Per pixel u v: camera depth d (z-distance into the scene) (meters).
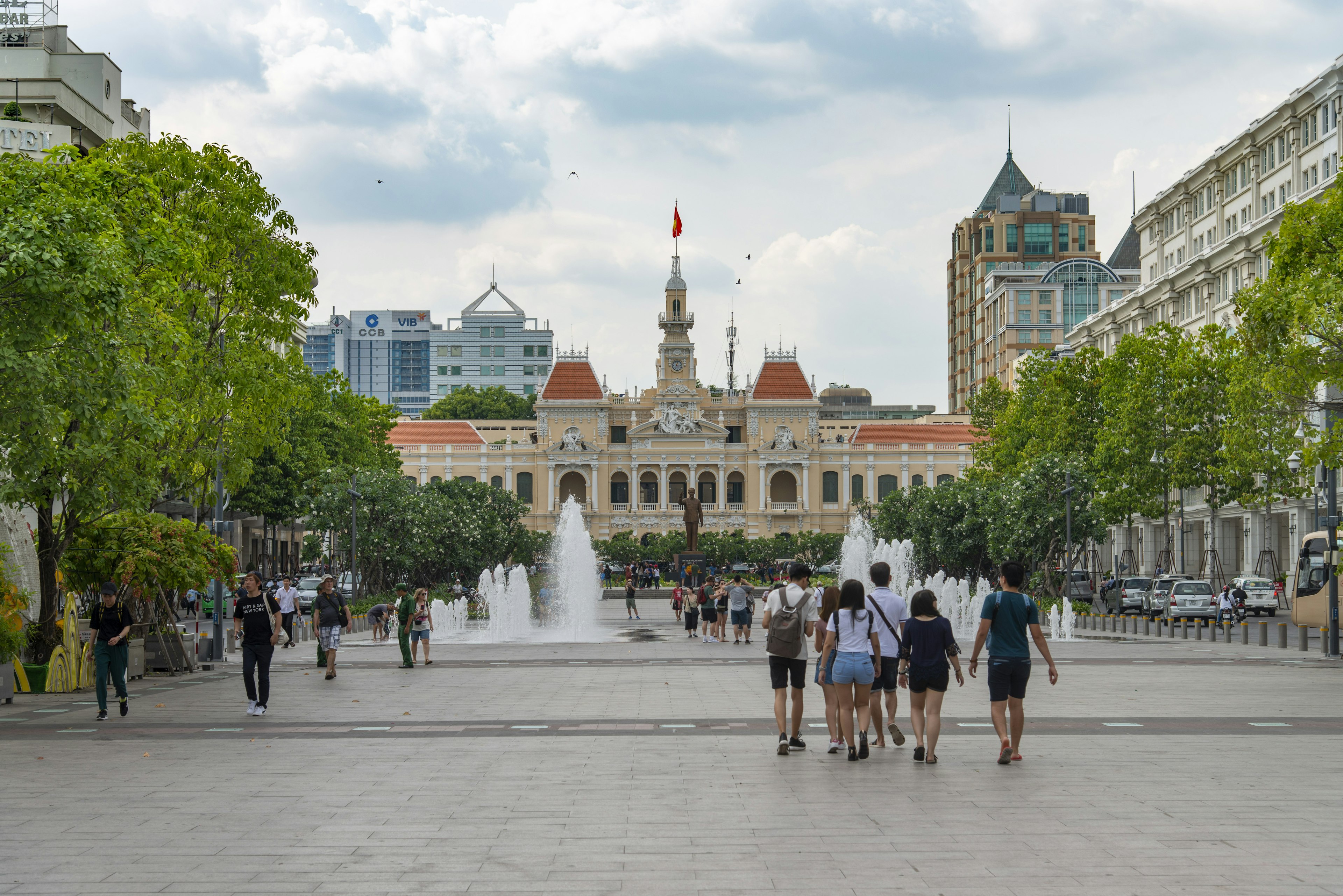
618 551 124.56
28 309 22.27
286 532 109.56
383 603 63.59
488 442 159.25
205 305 36.03
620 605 85.12
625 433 153.75
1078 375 74.75
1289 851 11.59
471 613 66.56
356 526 68.50
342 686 28.42
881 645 18.14
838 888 10.37
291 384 37.91
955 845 11.86
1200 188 90.88
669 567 118.56
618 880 10.65
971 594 77.12
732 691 26.55
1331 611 37.31
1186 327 90.38
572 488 153.50
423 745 18.59
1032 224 197.50
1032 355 87.06
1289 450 56.25
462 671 32.72
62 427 24.22
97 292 23.02
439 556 73.50
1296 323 37.38
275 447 40.72
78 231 23.62
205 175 35.94
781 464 148.38
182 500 40.03
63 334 23.67
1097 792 14.46
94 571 30.27
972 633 52.41
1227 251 81.88
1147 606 60.66
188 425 35.03
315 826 12.84
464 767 16.50
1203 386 64.50
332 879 10.74
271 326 37.41
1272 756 17.12
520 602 53.81
